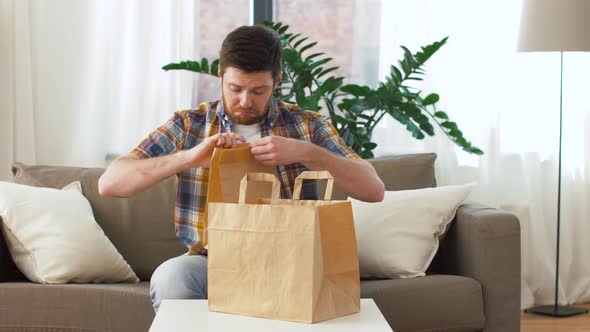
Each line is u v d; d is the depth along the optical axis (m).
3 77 3.30
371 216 2.70
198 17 3.54
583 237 3.79
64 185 2.77
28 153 3.32
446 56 3.60
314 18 3.70
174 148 2.15
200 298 1.93
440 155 3.61
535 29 3.34
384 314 2.38
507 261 2.51
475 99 3.62
